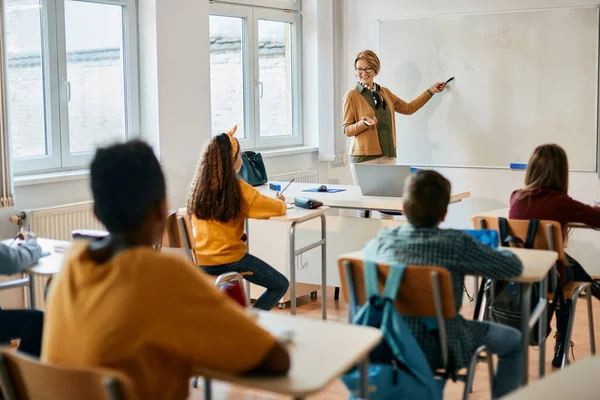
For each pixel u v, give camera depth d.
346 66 6.79
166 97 5.31
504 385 2.70
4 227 4.22
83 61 4.96
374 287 2.37
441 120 6.33
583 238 5.80
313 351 1.82
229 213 3.75
